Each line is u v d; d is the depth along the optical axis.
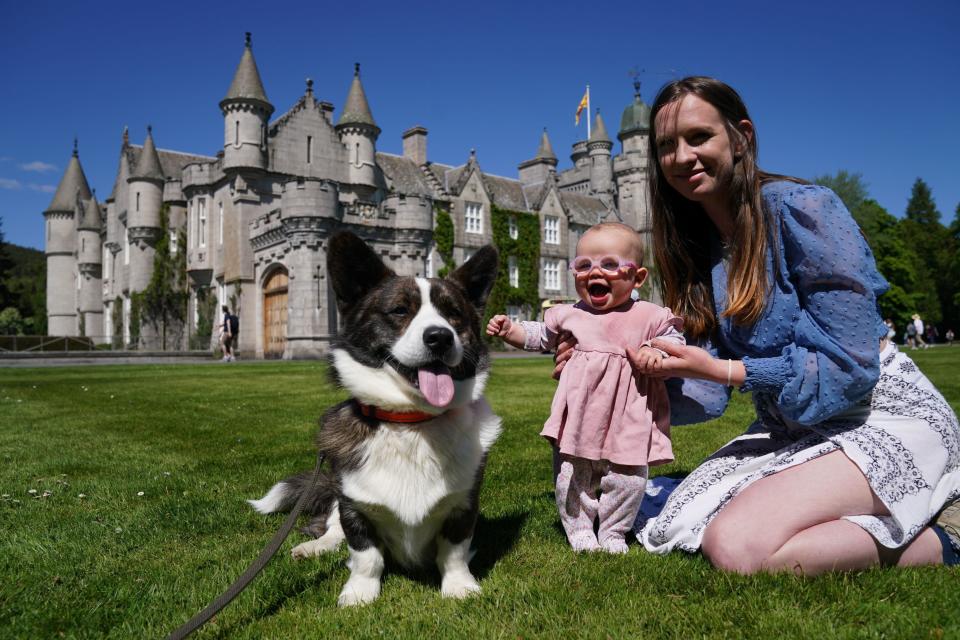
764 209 3.13
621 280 3.42
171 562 3.37
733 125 3.13
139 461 6.00
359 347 3.11
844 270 2.82
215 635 2.53
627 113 57.78
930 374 14.73
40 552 3.49
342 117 40.91
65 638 2.53
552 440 3.52
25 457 6.23
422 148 48.62
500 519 4.07
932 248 74.31
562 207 50.34
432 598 2.92
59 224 70.38
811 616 2.41
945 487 2.93
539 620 2.54
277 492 4.11
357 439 2.98
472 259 3.68
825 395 2.87
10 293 65.81
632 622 2.48
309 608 2.78
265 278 36.59
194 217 41.62
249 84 37.06
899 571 2.78
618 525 3.48
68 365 26.36
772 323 3.14
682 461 5.58
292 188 32.56
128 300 53.31
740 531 2.88
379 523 3.02
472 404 3.25
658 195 3.60
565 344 3.56
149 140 46.72
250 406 10.35
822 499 2.81
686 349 3.05
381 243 36.16
